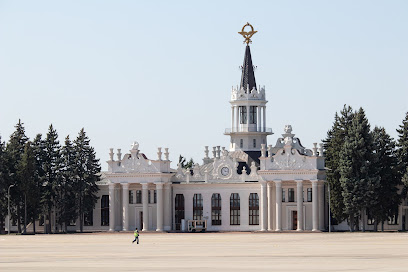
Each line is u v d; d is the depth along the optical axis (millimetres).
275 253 125438
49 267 105688
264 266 104062
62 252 133500
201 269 101312
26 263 111750
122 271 100062
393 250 128750
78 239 182500
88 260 115938
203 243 158000
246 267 103062
